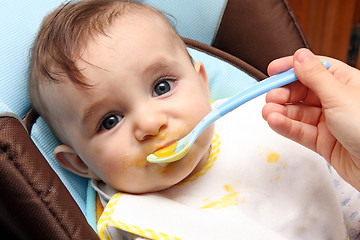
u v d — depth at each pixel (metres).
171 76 0.72
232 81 1.03
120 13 0.74
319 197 0.82
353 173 0.67
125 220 0.71
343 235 0.83
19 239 0.69
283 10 1.00
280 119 0.66
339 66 0.70
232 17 1.03
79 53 0.69
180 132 0.69
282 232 0.79
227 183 0.81
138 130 0.67
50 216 0.59
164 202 0.75
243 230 0.71
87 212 0.83
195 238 0.71
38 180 0.61
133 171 0.71
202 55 1.04
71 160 0.81
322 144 0.69
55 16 0.79
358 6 1.65
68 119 0.73
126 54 0.69
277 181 0.82
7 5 0.88
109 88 0.68
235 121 0.90
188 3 1.02
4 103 0.79
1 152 0.60
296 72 0.63
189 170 0.73
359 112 0.58
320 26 1.64
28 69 0.82
